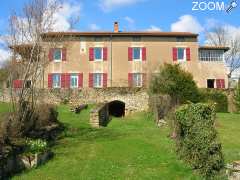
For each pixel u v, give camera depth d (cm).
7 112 1552
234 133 1947
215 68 3947
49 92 3272
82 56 3844
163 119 2297
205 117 1248
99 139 1781
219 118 2552
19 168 1262
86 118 2462
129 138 1798
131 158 1409
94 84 3822
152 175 1210
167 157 1405
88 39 3869
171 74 2903
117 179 1174
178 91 2845
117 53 3866
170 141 1675
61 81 3788
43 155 1362
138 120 2534
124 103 3241
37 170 1267
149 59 3866
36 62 1709
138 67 3847
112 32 3862
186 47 3919
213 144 1180
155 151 1502
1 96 2894
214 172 1156
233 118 2561
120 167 1298
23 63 1700
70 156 1445
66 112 2677
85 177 1194
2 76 2147
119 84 3825
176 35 3900
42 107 1870
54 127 1858
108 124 2366
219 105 3322
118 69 3847
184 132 1362
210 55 3981
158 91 2856
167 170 1256
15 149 1290
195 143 1241
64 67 3809
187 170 1242
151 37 3906
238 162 1134
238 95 3253
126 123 2392
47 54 1864
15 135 1411
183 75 2909
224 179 1122
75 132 1966
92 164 1336
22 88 1581
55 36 1944
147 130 2069
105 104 2661
